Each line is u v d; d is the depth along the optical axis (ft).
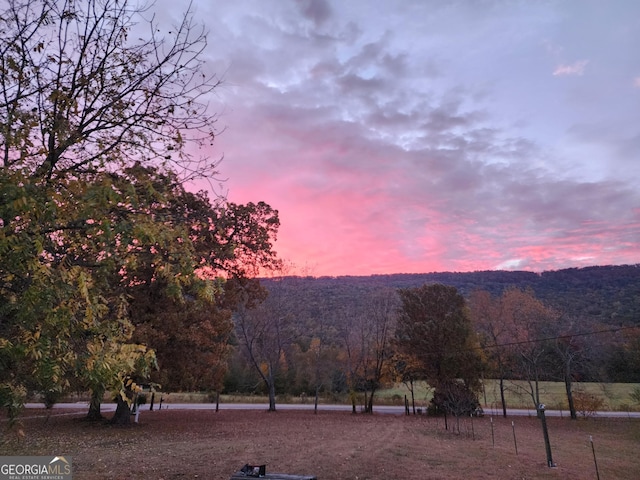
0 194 11.27
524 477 44.09
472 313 156.76
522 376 138.62
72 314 12.09
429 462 49.62
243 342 145.07
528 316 136.67
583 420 119.14
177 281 14.64
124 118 17.71
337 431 79.87
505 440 74.23
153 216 15.88
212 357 82.69
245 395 195.21
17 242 11.34
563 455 60.59
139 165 17.85
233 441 62.95
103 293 18.19
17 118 14.90
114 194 12.60
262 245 86.79
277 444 60.18
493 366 145.69
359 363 144.77
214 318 81.87
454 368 129.80
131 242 13.39
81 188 14.05
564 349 131.95
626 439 82.02
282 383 194.18
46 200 12.42
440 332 132.77
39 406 116.16
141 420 91.15
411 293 146.00
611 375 153.28
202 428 80.38
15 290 12.26
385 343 143.33
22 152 14.76
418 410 130.93
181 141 18.57
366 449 57.16
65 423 81.87
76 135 16.34
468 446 64.39
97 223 13.19
